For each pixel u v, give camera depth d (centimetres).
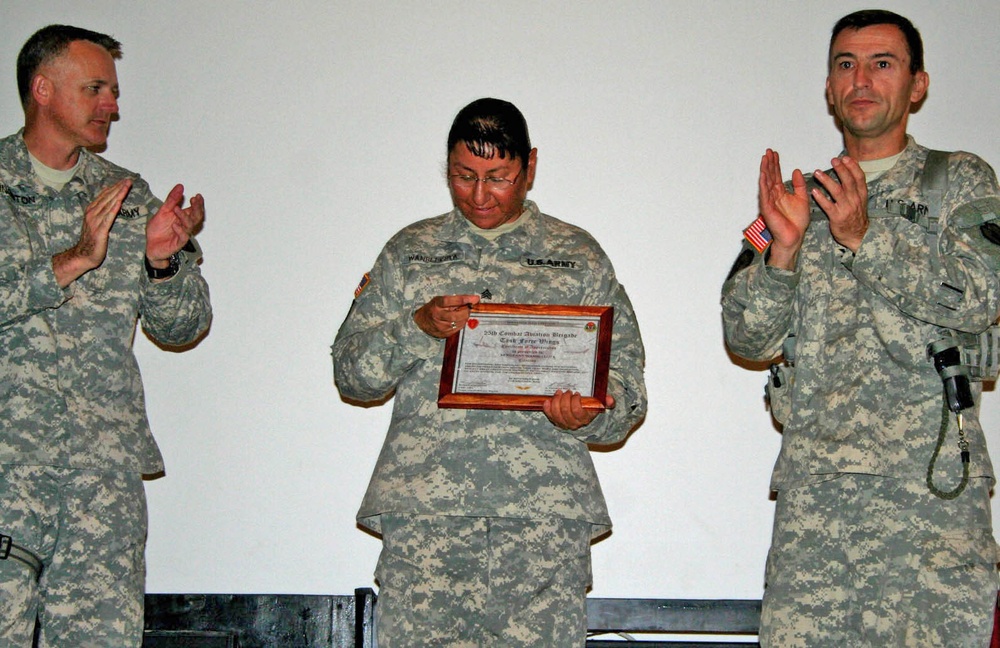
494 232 299
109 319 297
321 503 367
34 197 300
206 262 374
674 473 369
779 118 378
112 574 287
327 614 354
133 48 380
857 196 265
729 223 375
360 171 378
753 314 281
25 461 279
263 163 378
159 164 377
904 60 290
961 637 255
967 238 269
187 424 368
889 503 267
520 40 381
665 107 379
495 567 276
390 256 302
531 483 279
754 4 381
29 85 305
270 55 381
